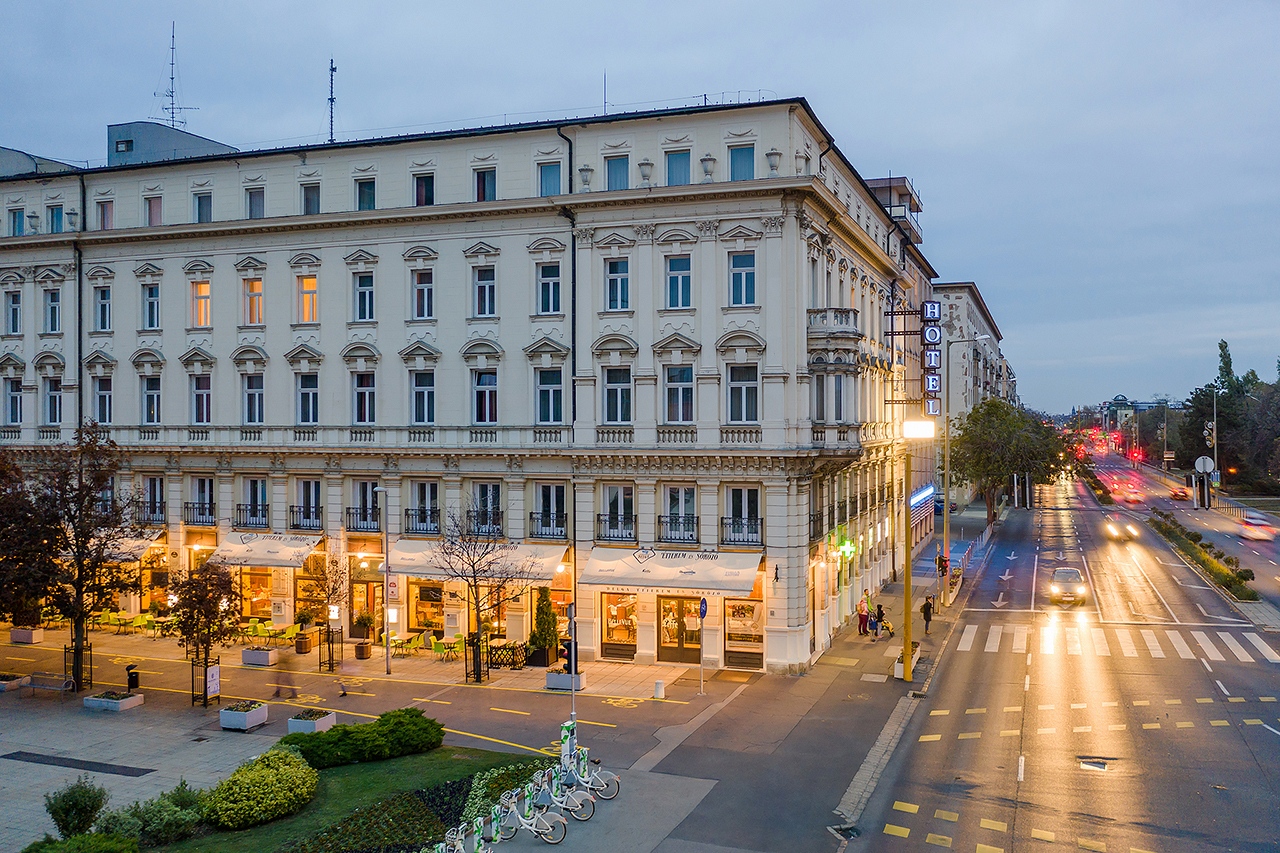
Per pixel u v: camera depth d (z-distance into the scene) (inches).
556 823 799.1
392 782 878.4
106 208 1771.7
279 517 1654.8
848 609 1732.3
